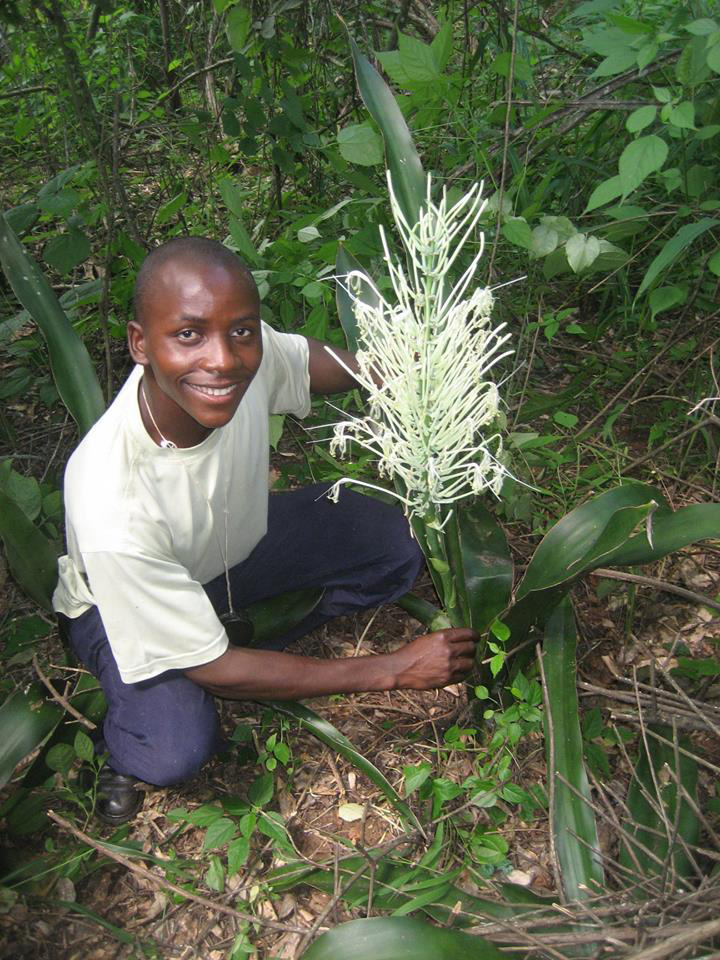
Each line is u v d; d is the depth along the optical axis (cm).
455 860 186
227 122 291
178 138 381
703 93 269
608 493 204
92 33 331
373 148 236
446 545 195
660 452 284
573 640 206
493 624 196
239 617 205
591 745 205
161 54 418
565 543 201
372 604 232
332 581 228
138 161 403
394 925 153
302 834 196
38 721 192
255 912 179
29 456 286
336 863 173
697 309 326
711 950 153
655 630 242
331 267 256
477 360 150
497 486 162
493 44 368
